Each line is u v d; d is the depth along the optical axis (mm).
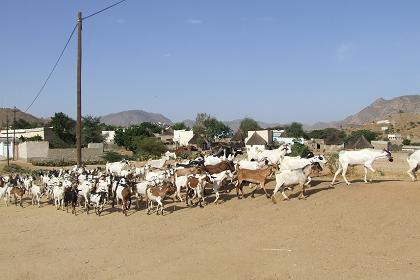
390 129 199000
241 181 21281
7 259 15805
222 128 107312
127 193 21625
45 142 63125
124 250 15984
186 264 14023
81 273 13992
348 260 13219
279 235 15828
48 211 24000
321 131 136500
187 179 21484
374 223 15836
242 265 13555
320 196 19547
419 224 15219
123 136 87688
